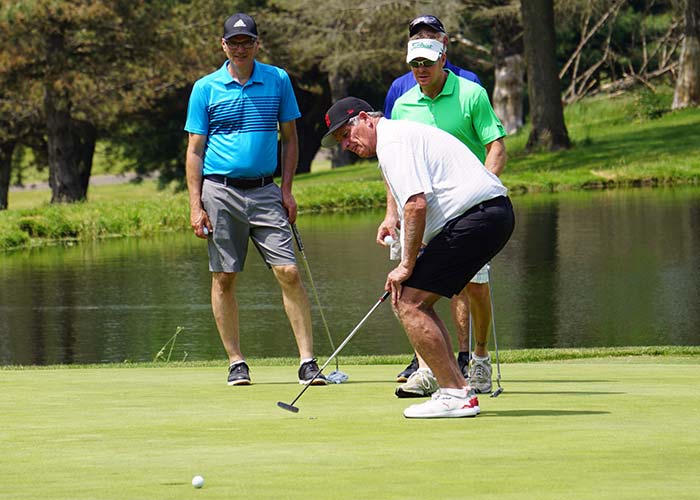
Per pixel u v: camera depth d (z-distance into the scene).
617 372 15.25
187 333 28.06
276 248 14.74
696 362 18.84
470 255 10.94
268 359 20.45
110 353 25.59
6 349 26.38
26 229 53.88
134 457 8.53
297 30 96.12
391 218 14.63
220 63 90.19
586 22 96.06
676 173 66.56
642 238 42.72
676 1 91.44
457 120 14.31
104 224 55.84
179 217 58.41
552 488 7.09
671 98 92.12
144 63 85.69
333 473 7.73
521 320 28.27
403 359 19.67
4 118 89.62
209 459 8.38
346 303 31.50
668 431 9.30
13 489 7.41
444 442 8.96
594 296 31.34
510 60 92.75
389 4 87.19
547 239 43.72
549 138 78.25
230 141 14.65
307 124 114.94
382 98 118.19
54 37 79.56
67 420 10.53
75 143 105.12
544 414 10.55
